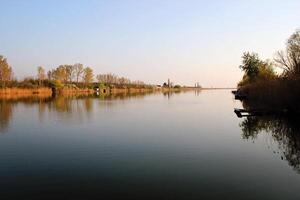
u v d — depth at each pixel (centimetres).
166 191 1457
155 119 4181
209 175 1688
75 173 1745
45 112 5084
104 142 2595
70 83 16088
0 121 3959
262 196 1386
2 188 1524
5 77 11594
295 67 4656
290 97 4225
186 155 2142
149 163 1938
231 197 1377
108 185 1548
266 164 1903
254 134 2928
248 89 8212
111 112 5166
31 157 2120
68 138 2783
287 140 2627
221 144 2497
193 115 4681
